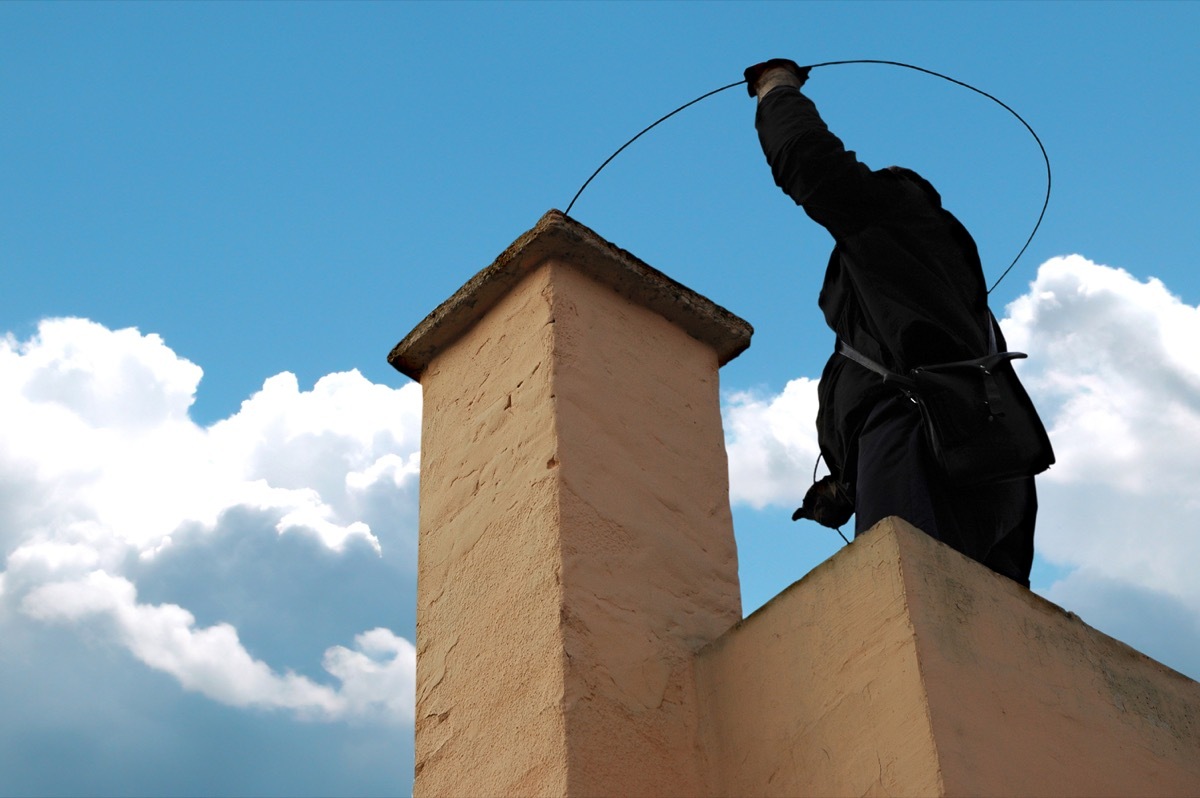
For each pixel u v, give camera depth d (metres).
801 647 3.50
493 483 4.02
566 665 3.50
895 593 3.31
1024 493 4.01
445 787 3.65
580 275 4.27
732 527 4.12
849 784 3.23
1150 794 3.40
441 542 4.10
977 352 3.88
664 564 3.87
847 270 4.09
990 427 3.71
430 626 3.98
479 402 4.23
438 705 3.81
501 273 4.28
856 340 4.09
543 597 3.66
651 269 4.34
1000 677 3.29
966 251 3.99
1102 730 3.41
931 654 3.21
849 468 4.09
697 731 3.64
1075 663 3.48
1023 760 3.19
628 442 4.03
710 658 3.72
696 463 4.16
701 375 4.38
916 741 3.12
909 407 3.94
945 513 3.82
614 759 3.44
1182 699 3.67
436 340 4.49
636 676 3.61
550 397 3.96
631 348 4.23
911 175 4.07
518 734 3.53
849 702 3.31
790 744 3.42
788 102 4.07
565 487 3.80
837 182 3.90
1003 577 3.50
